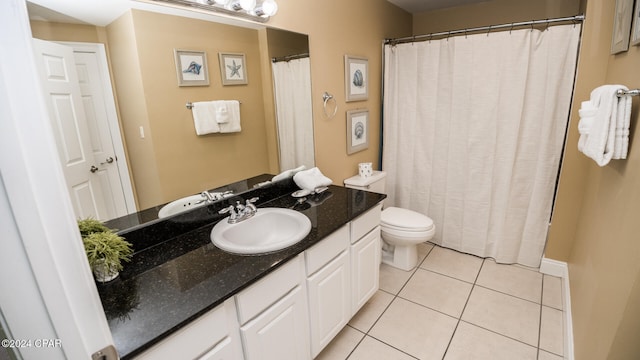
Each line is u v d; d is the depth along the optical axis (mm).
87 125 1162
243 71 1722
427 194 2928
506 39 2279
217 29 1566
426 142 2834
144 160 1361
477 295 2230
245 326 1152
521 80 2285
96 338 495
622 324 983
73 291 454
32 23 1000
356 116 2654
